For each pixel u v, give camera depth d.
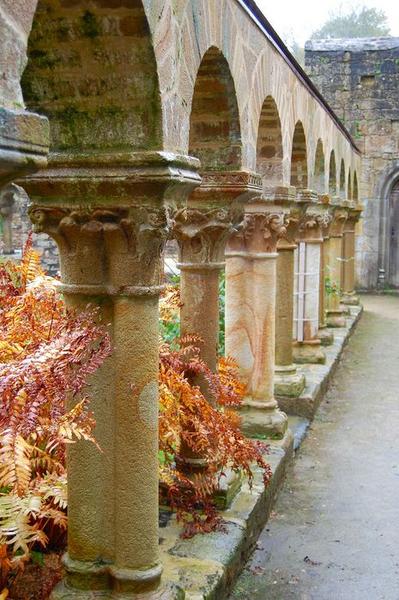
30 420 2.50
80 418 2.82
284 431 5.77
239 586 3.91
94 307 3.04
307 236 8.52
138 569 3.14
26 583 3.22
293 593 3.88
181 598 3.20
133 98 2.82
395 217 17.86
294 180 7.13
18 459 2.43
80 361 2.73
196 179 3.09
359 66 17.19
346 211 11.30
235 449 4.05
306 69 17.42
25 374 2.57
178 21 3.04
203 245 4.14
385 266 17.89
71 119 2.88
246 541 4.15
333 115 9.52
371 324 13.34
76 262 3.02
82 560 3.20
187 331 4.23
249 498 4.45
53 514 3.17
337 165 10.44
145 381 3.05
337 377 9.09
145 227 2.87
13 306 3.64
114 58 2.75
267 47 4.97
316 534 4.63
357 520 4.86
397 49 16.97
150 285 3.01
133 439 3.07
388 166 17.42
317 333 8.73
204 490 4.05
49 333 3.18
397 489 5.43
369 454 6.22
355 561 4.28
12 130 1.61
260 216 5.46
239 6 4.11
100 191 2.87
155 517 3.18
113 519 3.17
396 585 4.01
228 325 5.73
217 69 3.94
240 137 4.14
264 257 5.57
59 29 2.71
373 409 7.64
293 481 5.54
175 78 3.01
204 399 4.06
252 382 5.76
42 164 1.73
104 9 2.61
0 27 1.61
